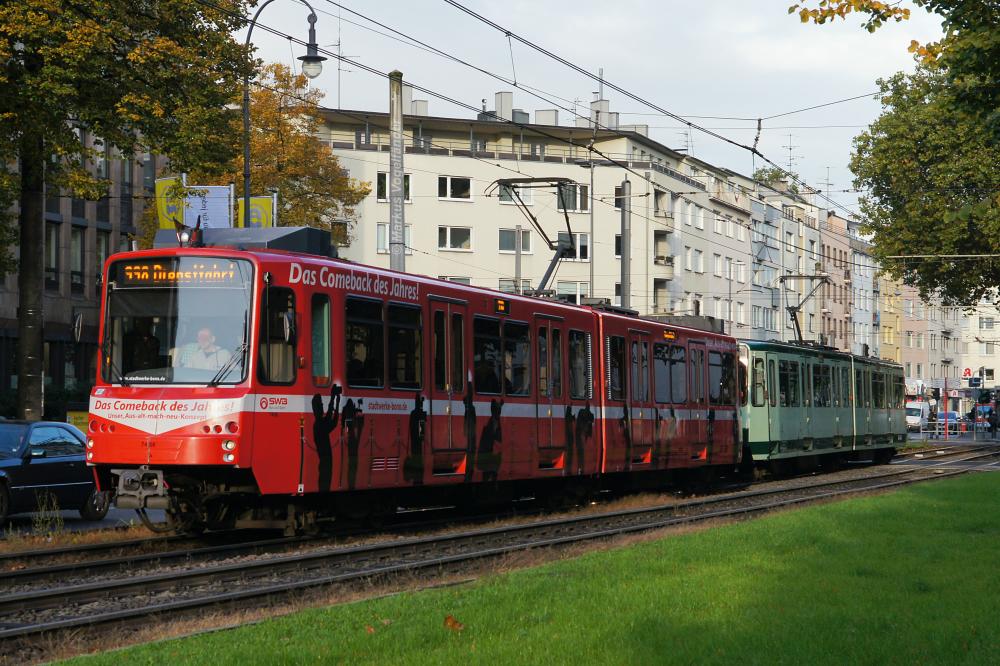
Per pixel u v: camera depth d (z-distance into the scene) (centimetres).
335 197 4838
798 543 1543
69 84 2752
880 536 1641
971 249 4888
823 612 1011
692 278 8550
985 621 979
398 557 1538
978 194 4769
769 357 3512
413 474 1836
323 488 1645
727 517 2112
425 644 880
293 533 1711
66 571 1341
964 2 1556
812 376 3875
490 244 7788
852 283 11775
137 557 1433
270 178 4609
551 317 2259
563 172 7962
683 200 8438
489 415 2039
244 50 3186
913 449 5681
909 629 940
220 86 3062
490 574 1289
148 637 978
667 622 958
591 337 2409
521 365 2152
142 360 1590
